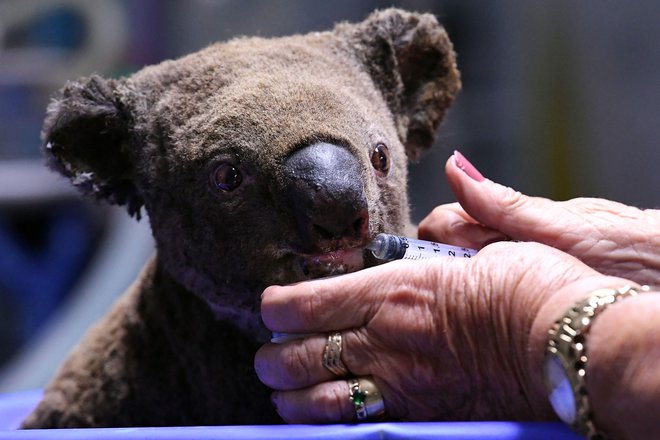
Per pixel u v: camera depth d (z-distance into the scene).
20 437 1.76
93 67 5.98
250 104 1.91
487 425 1.54
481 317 1.65
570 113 5.79
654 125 5.54
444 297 1.69
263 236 1.87
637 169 5.64
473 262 1.71
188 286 2.14
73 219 5.59
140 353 2.44
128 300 2.60
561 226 2.04
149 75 2.25
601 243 2.03
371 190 1.87
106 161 2.29
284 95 1.91
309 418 1.77
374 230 1.87
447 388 1.72
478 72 6.05
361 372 1.75
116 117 2.22
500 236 2.21
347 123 1.88
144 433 1.68
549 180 5.89
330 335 1.77
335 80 2.09
